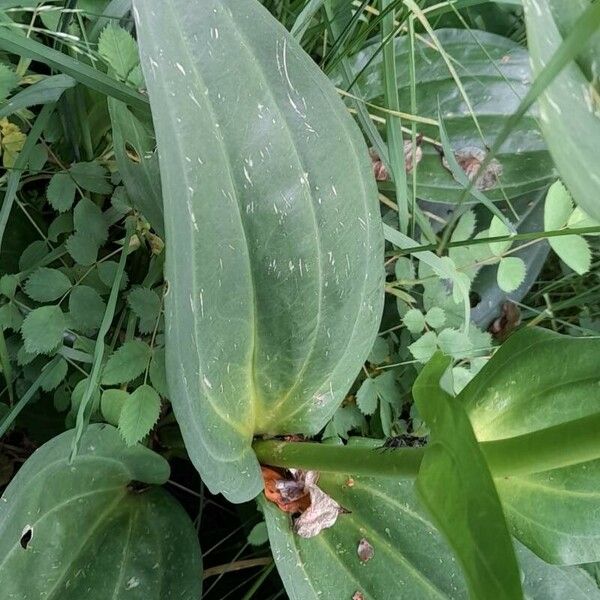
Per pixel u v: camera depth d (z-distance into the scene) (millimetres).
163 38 172
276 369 252
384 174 358
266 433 268
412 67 313
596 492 234
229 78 197
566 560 237
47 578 243
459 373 328
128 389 282
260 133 208
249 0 197
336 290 244
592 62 146
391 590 272
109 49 262
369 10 329
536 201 379
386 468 243
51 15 276
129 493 274
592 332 374
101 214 271
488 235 337
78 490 257
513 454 201
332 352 257
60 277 260
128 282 298
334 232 234
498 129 374
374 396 319
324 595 268
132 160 267
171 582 267
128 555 263
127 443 255
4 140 270
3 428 247
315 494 271
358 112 317
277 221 222
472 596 166
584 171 126
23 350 263
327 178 226
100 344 238
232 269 221
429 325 331
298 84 212
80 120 281
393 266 349
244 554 336
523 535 241
